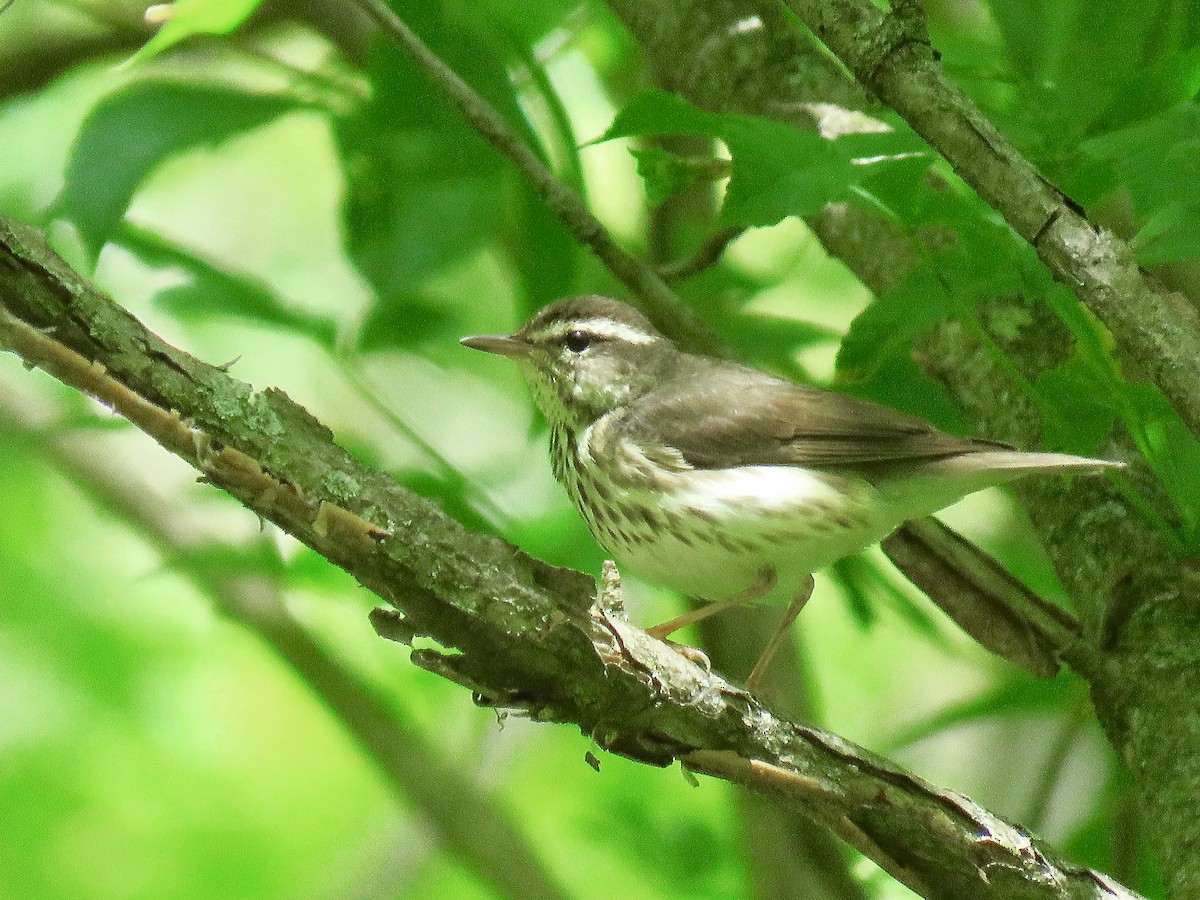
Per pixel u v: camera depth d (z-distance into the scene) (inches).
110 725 587.2
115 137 406.6
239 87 423.5
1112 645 341.1
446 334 482.6
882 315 333.4
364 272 429.7
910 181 318.0
